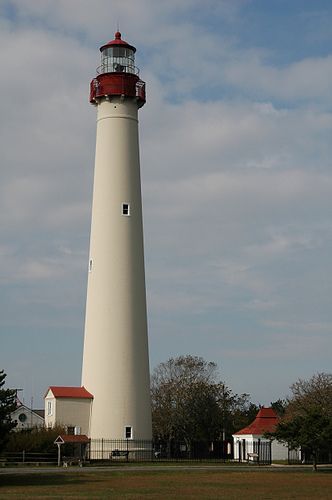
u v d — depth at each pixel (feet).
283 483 157.99
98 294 226.99
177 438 324.39
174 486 147.33
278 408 408.46
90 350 228.02
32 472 179.11
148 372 229.25
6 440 164.55
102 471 182.19
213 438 328.49
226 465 220.64
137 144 232.94
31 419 325.21
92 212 232.73
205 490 139.95
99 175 230.68
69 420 225.15
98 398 225.56
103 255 227.20
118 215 227.81
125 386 224.53
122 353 224.94
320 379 314.14
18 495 126.93
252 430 274.77
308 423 206.08
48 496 125.18
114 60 233.55
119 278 226.38
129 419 224.12
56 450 217.15
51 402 232.73
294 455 269.44
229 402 350.64
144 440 226.17
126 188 229.04
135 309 227.20
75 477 167.22
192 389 327.88
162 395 326.03
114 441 222.89
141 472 181.37
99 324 226.38
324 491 141.28
